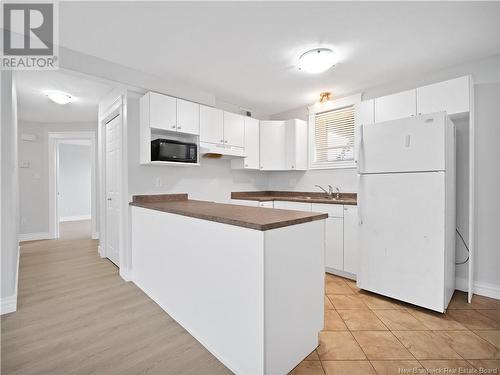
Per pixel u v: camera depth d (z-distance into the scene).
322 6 1.72
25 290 2.58
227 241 1.54
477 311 2.16
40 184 4.95
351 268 2.89
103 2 1.67
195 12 1.78
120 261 2.97
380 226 2.38
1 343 1.72
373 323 1.99
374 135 2.42
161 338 1.81
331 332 1.87
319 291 1.69
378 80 2.97
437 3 1.68
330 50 2.26
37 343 1.73
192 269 1.85
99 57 2.41
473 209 2.40
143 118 2.75
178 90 3.02
